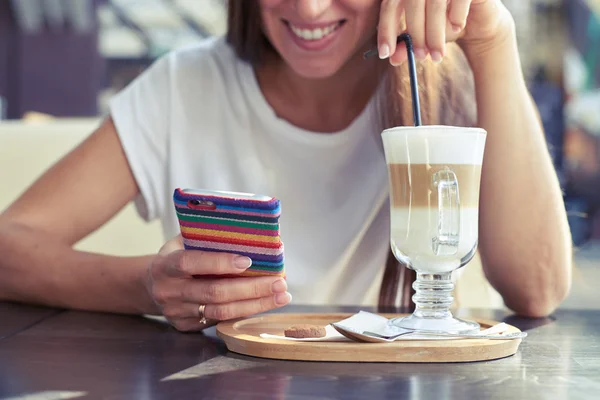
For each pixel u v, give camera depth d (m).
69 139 2.08
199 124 1.62
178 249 1.07
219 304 1.00
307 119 1.57
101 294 1.23
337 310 1.25
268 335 0.89
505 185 1.31
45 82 8.62
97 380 0.76
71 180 1.51
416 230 0.90
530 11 7.27
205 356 0.88
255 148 1.60
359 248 1.58
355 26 1.34
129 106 1.61
